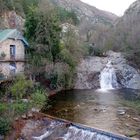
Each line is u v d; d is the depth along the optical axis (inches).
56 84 1194.6
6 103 804.0
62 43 1280.8
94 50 1935.3
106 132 641.0
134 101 1029.2
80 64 1507.1
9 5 1549.0
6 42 1045.8
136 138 617.3
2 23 1430.9
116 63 1636.3
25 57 1138.7
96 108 906.1
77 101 1018.1
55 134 698.2
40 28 1119.6
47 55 1134.4
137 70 1550.2
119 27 2299.5
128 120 764.6
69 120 764.0
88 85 1382.9
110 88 1416.1
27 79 1045.8
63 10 2389.3
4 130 653.3
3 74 978.1
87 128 681.0
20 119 738.8
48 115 791.1
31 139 673.6
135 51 1628.9
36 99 895.1
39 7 1227.9
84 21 2812.5
